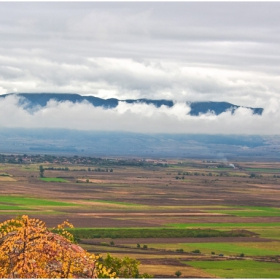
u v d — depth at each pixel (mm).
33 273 31938
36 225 35938
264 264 129250
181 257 134625
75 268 33125
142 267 117688
